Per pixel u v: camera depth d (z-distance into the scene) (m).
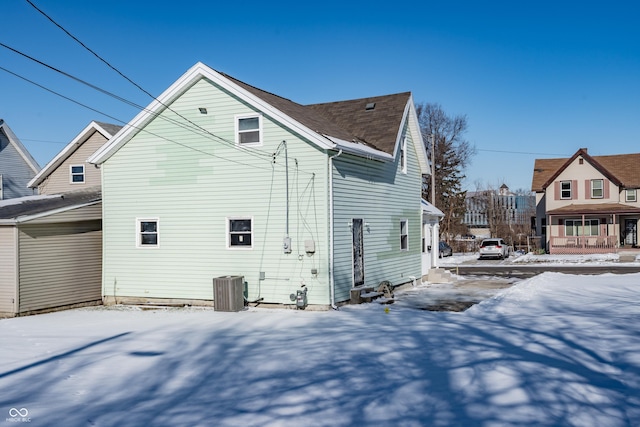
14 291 15.00
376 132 18.50
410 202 20.73
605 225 39.06
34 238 15.56
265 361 8.33
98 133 25.80
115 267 16.95
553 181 41.00
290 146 14.62
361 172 16.28
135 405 6.35
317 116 18.47
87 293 17.02
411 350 8.78
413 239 20.98
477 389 6.62
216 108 15.56
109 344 9.93
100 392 6.89
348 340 9.76
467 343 9.17
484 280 23.38
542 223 45.50
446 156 54.12
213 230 15.58
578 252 38.84
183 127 16.00
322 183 14.24
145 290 16.48
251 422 5.71
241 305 14.62
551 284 17.61
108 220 17.06
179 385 7.16
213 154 15.60
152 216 16.41
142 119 16.28
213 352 9.07
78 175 26.28
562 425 5.47
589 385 6.62
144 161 16.53
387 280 18.08
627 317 11.00
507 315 12.28
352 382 7.06
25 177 31.58
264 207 14.92
